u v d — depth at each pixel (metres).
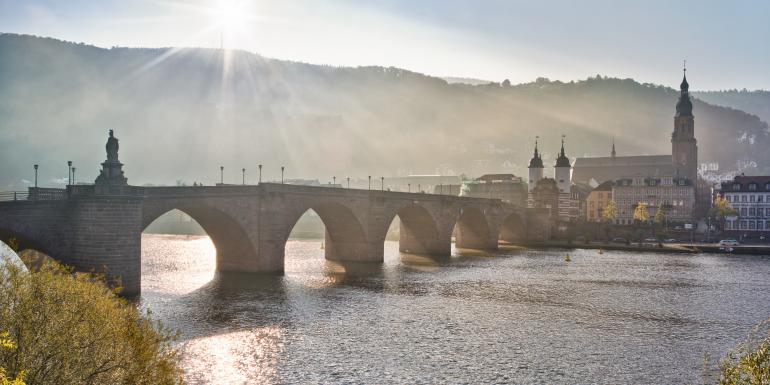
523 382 49.94
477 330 67.50
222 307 76.12
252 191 102.19
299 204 110.62
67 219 75.56
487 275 115.19
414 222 161.38
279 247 106.50
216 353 55.88
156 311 72.19
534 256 159.50
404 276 111.44
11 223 70.56
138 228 78.12
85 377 32.25
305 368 52.28
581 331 67.88
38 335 32.09
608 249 189.50
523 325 70.44
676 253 173.88
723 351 59.94
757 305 85.50
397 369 52.66
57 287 34.22
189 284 93.12
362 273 114.62
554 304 84.12
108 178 76.75
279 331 64.75
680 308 82.56
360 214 129.62
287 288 91.88
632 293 95.06
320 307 78.31
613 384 49.81
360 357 55.94
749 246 183.38
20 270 34.47
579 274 118.94
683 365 55.19
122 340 34.66
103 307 35.12
